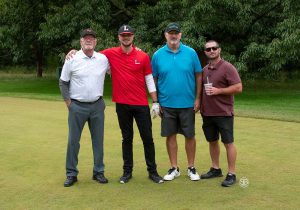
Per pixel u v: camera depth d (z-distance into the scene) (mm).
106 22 19312
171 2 19078
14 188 5430
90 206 4762
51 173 6102
